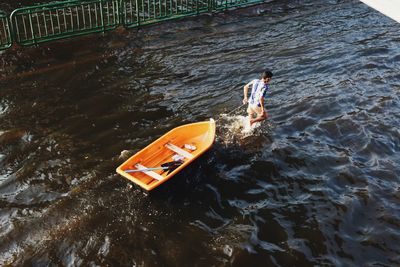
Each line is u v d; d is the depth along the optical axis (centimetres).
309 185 944
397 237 830
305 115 1169
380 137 1098
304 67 1417
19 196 869
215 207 876
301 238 816
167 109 1170
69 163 959
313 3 1942
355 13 1866
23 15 1480
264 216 859
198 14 1723
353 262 778
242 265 754
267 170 979
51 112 1124
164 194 877
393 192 934
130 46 1471
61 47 1420
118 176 929
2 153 975
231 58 1445
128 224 821
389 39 1642
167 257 761
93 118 1114
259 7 1852
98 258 752
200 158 927
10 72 1277
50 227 803
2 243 768
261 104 1041
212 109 1180
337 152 1044
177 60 1412
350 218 864
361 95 1269
